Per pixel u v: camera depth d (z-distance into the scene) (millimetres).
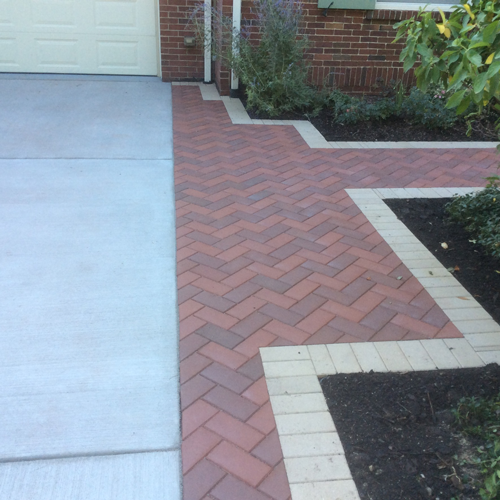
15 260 3812
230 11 7793
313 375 2871
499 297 3623
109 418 2572
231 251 4059
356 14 8086
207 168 5602
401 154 6359
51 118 6852
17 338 3070
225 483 2266
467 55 2654
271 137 6719
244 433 2506
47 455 2369
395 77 8516
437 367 2953
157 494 2215
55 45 8789
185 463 2352
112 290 3543
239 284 3658
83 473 2295
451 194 5234
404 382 2824
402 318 3377
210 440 2467
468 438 2484
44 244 4031
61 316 3271
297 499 2205
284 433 2508
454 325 3326
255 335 3166
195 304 3432
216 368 2900
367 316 3385
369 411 2633
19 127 6445
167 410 2633
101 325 3209
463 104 2797
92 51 8930
